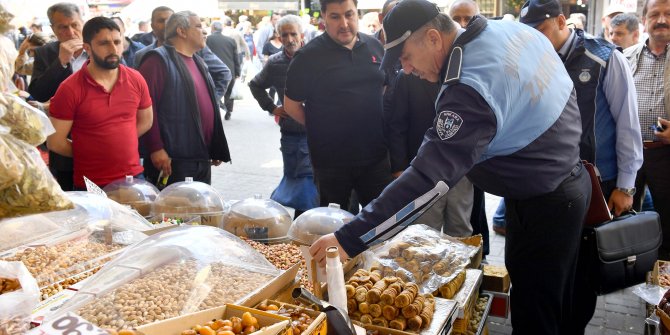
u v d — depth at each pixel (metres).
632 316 3.58
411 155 3.75
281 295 2.01
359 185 3.88
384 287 2.07
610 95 3.08
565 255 2.41
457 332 2.26
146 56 4.02
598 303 3.76
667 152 3.68
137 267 1.91
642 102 3.81
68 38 4.11
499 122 2.00
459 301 2.28
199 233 2.16
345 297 1.83
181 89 4.02
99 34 3.33
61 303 1.79
